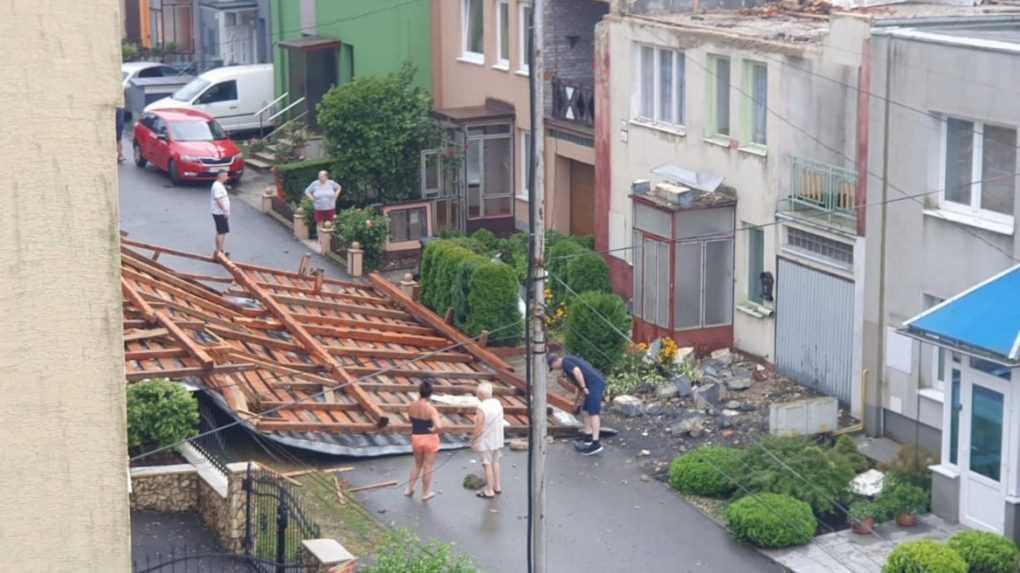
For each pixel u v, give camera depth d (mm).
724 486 27422
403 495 26844
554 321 36938
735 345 35812
